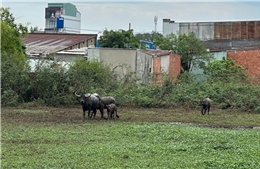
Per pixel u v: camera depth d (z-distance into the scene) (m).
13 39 41.19
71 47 55.34
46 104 32.69
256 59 52.84
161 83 34.75
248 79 37.03
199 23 65.31
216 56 54.62
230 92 33.97
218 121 26.98
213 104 33.75
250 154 15.77
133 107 32.91
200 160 14.78
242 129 23.86
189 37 53.84
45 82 32.88
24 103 32.47
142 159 15.03
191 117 28.31
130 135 20.12
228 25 63.56
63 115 27.58
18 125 22.81
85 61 34.81
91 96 26.20
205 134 20.09
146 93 34.03
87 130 21.41
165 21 67.75
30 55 46.44
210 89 34.59
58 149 16.48
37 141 18.33
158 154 15.91
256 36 62.28
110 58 43.44
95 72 34.31
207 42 63.97
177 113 30.16
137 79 35.53
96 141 18.55
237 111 32.28
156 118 27.34
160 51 46.69
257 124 26.25
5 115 26.81
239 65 49.25
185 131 20.80
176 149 16.70
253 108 32.47
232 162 14.40
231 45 62.88
